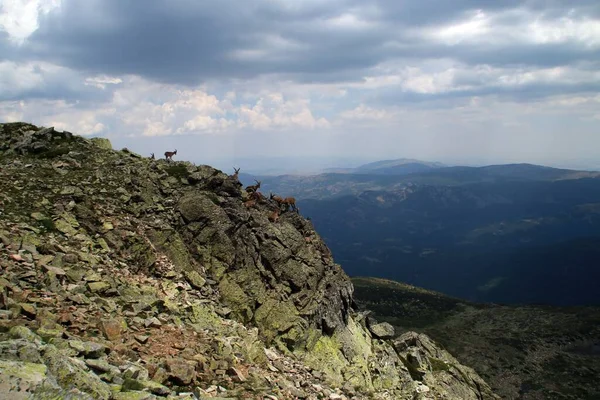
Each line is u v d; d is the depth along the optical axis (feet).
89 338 47.29
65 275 63.98
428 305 630.33
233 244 104.63
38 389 30.42
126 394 36.35
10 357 33.65
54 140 132.05
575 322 533.96
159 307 69.92
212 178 124.16
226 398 45.39
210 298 87.25
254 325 91.86
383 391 99.60
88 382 34.58
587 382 394.73
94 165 116.88
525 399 371.56
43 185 97.04
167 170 125.39
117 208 98.02
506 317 571.28
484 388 144.15
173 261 92.17
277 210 134.21
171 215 103.55
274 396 52.54
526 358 446.19
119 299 65.26
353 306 138.62
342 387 81.82
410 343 142.61
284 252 112.06
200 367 52.26
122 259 83.25
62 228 81.82
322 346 99.19
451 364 147.64
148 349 52.44
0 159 112.98
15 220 78.43
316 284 115.24
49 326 46.06
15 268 59.41
